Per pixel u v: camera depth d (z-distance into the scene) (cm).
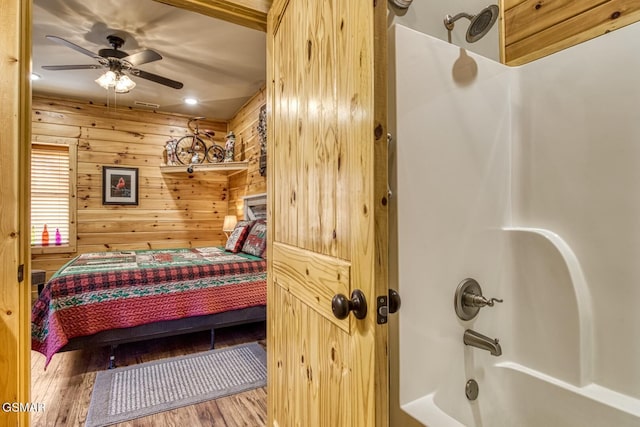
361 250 78
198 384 221
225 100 454
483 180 137
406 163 113
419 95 116
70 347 229
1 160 112
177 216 511
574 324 127
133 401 200
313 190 106
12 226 113
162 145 502
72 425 178
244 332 324
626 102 120
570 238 133
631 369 117
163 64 345
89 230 454
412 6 139
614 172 122
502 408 137
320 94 101
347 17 85
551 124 139
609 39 124
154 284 262
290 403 127
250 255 343
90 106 456
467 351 127
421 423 101
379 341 73
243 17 156
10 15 114
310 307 108
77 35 291
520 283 142
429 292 117
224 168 457
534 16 164
